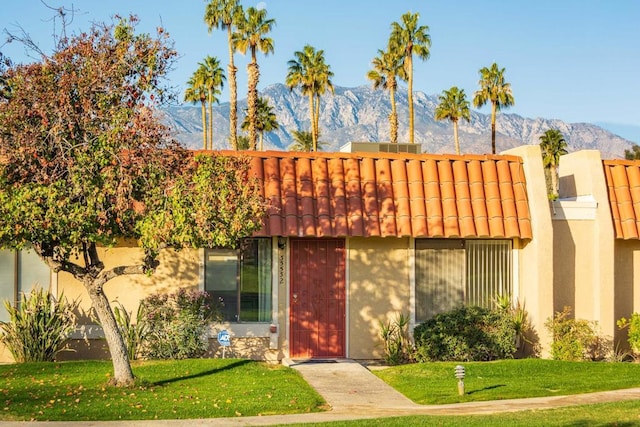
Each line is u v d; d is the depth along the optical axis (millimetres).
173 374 16203
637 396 15320
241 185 14062
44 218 12984
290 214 18406
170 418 12875
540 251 19281
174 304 18172
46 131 13375
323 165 19188
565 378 17078
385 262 19516
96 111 13797
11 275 18172
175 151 14414
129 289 18516
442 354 18766
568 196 21719
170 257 18641
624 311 20750
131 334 17859
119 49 13945
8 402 13695
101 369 16531
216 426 12250
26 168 13227
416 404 14523
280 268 19031
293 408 13797
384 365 18750
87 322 18266
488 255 20062
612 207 20469
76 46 13836
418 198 19156
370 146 22453
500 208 19438
